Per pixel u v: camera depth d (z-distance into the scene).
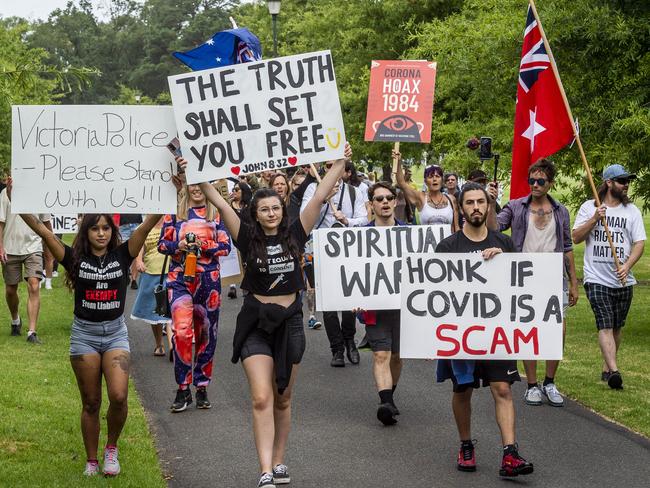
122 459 7.49
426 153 32.41
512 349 7.50
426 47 22.41
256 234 6.95
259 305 6.87
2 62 16.45
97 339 7.00
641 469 7.52
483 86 18.89
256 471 7.49
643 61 15.27
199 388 9.60
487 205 7.60
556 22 15.08
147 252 12.20
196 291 9.52
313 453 8.02
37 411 8.85
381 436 8.55
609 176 10.43
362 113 32.22
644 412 9.15
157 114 7.39
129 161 7.35
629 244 10.38
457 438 8.46
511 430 7.28
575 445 8.20
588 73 15.60
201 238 9.48
